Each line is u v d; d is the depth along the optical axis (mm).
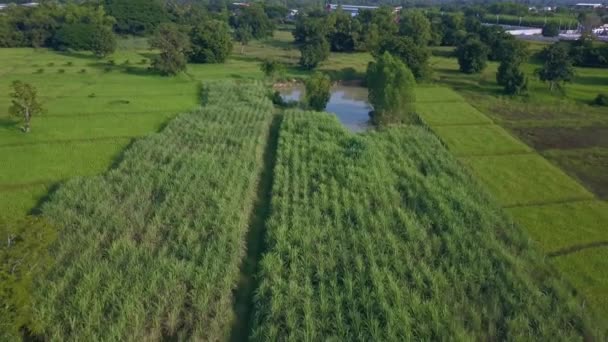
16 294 18656
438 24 119188
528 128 52625
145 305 22156
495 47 93000
